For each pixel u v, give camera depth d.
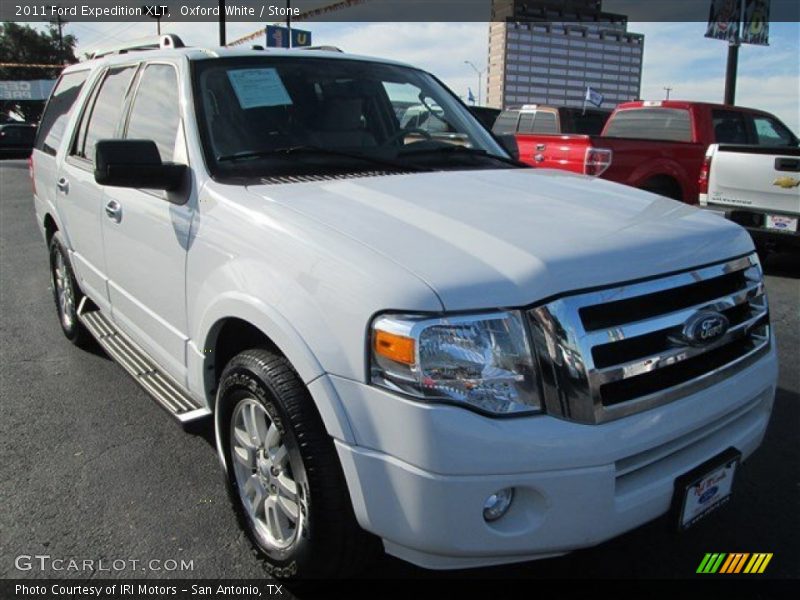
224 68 3.35
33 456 3.61
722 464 2.38
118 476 3.42
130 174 2.85
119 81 4.07
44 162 5.24
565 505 2.04
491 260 2.14
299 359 2.22
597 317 2.12
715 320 2.34
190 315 2.96
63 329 5.34
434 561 2.11
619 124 10.72
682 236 2.47
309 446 2.24
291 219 2.47
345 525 2.25
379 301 2.04
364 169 3.17
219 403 2.77
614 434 2.06
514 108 13.55
